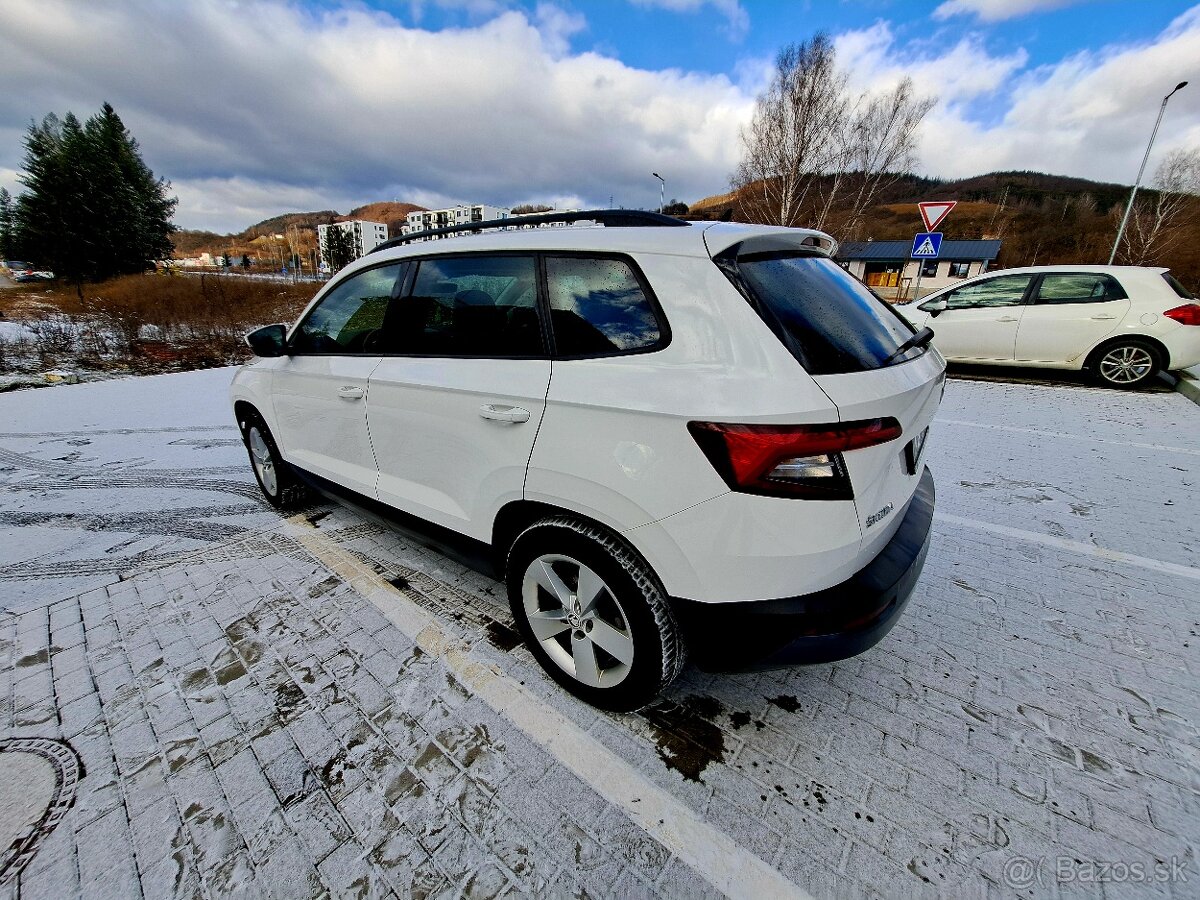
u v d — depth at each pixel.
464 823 1.57
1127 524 3.26
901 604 1.69
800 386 1.41
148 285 20.53
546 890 1.40
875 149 16.47
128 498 3.89
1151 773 1.67
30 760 1.77
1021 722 1.87
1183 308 6.23
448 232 2.49
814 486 1.42
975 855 1.46
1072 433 4.98
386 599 2.64
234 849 1.50
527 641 2.12
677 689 2.06
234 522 3.49
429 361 2.20
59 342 11.34
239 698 2.03
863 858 1.46
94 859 1.48
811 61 16.22
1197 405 5.84
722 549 1.50
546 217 2.16
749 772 1.71
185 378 8.76
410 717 1.94
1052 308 6.88
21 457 4.84
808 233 1.96
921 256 8.95
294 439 3.13
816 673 2.12
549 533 1.87
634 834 1.54
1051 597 2.57
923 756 1.75
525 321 1.90
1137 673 2.08
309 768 1.74
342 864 1.47
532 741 1.84
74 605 2.60
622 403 1.59
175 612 2.54
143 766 1.75
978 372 7.86
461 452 2.08
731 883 1.41
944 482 3.90
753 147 18.05
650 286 1.64
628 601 1.72
